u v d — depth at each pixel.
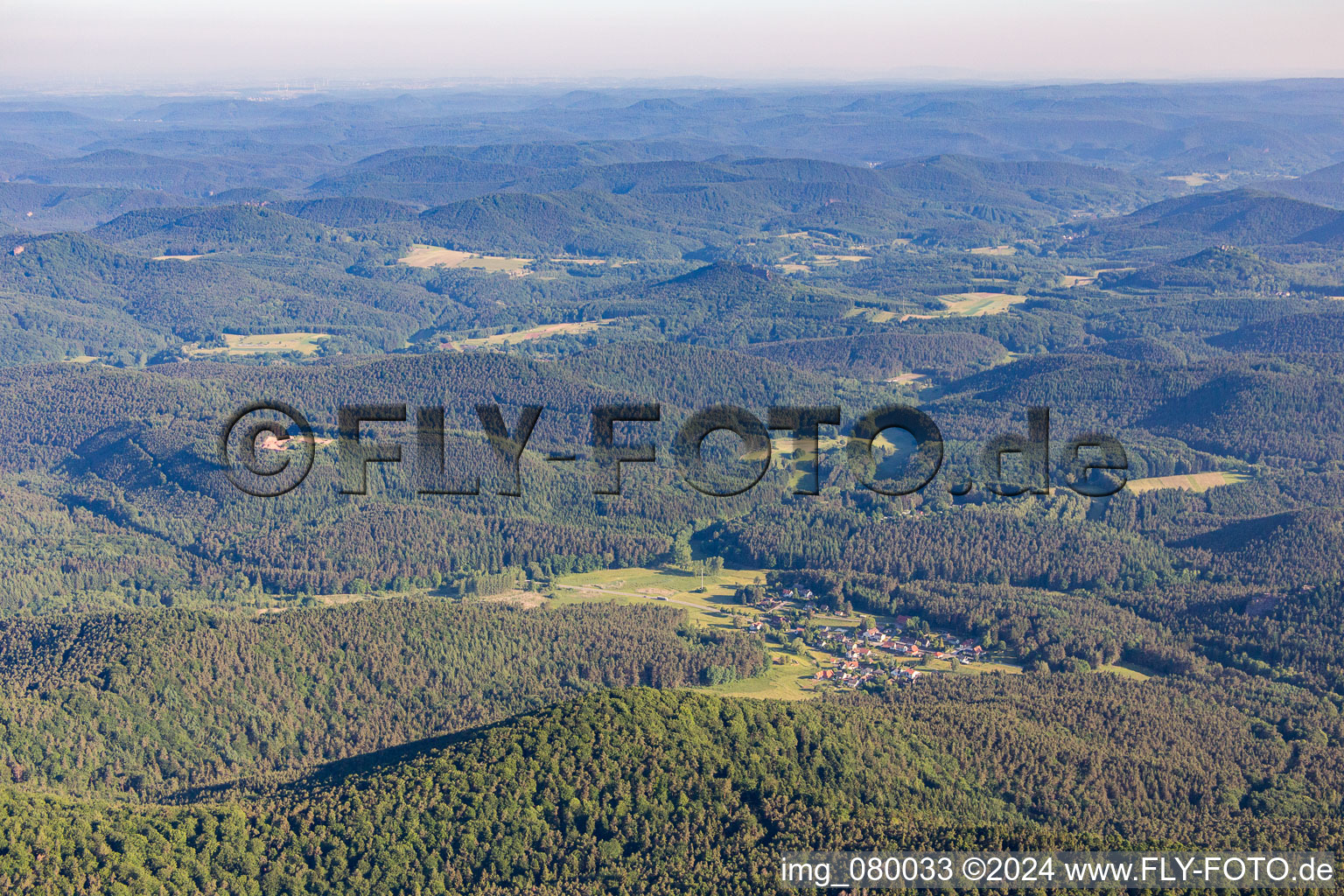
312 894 190.75
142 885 185.00
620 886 190.75
